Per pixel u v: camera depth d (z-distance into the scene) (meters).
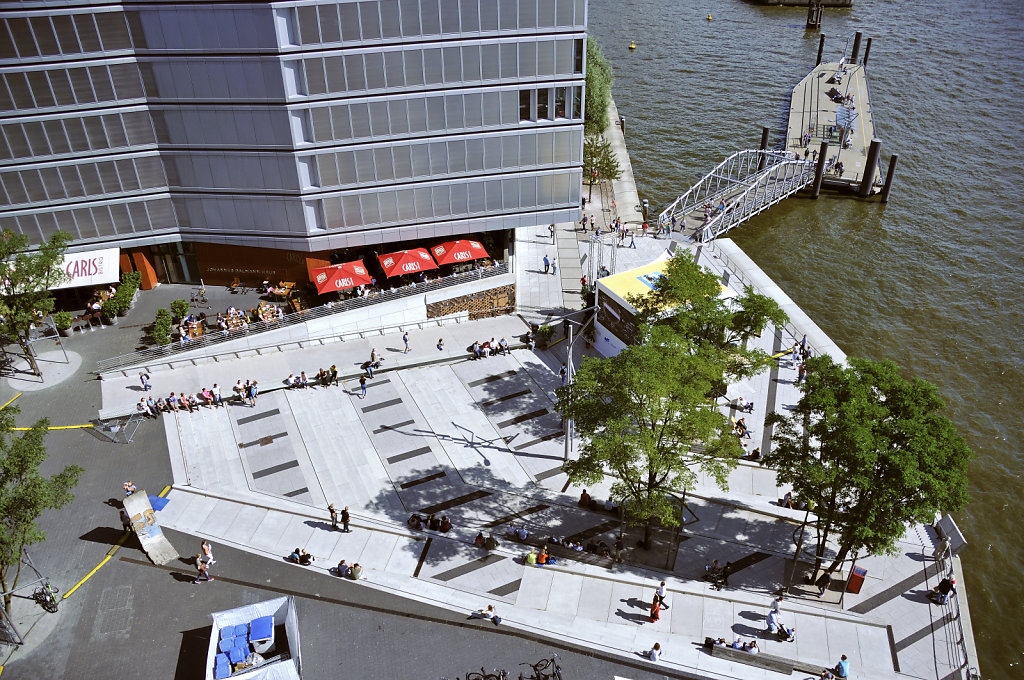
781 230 86.44
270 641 40.47
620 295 60.16
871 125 106.88
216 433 55.84
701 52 134.62
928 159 99.00
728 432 44.19
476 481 52.34
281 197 62.38
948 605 43.84
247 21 54.88
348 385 60.47
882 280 78.31
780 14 151.75
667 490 44.50
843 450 39.28
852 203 91.44
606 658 40.94
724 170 98.44
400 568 46.25
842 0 151.12
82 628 42.47
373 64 57.66
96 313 64.31
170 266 68.44
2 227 61.50
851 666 40.44
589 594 44.47
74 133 59.09
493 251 71.62
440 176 63.69
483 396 59.66
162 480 51.94
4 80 56.00
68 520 48.97
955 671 40.31
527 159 64.50
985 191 92.56
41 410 56.88
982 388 65.50
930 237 84.75
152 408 56.97
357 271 64.12
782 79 123.12
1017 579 49.72
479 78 59.88
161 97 58.91
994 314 73.62
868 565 46.34
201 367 61.16
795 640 41.84
